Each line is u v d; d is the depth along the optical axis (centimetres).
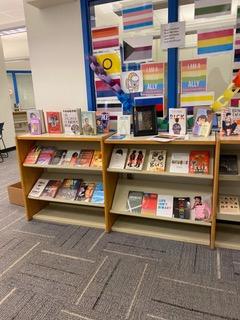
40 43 258
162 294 158
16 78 957
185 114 200
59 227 244
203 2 199
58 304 153
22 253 204
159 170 201
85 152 236
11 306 153
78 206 278
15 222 256
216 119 206
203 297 154
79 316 145
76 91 258
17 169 448
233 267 179
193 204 207
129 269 181
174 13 206
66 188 248
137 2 217
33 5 239
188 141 182
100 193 232
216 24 201
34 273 180
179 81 219
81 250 205
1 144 582
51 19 247
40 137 228
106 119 227
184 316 142
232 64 204
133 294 159
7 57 917
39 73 268
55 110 272
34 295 161
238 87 190
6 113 597
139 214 214
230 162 194
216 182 184
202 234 215
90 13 234
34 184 263
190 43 213
